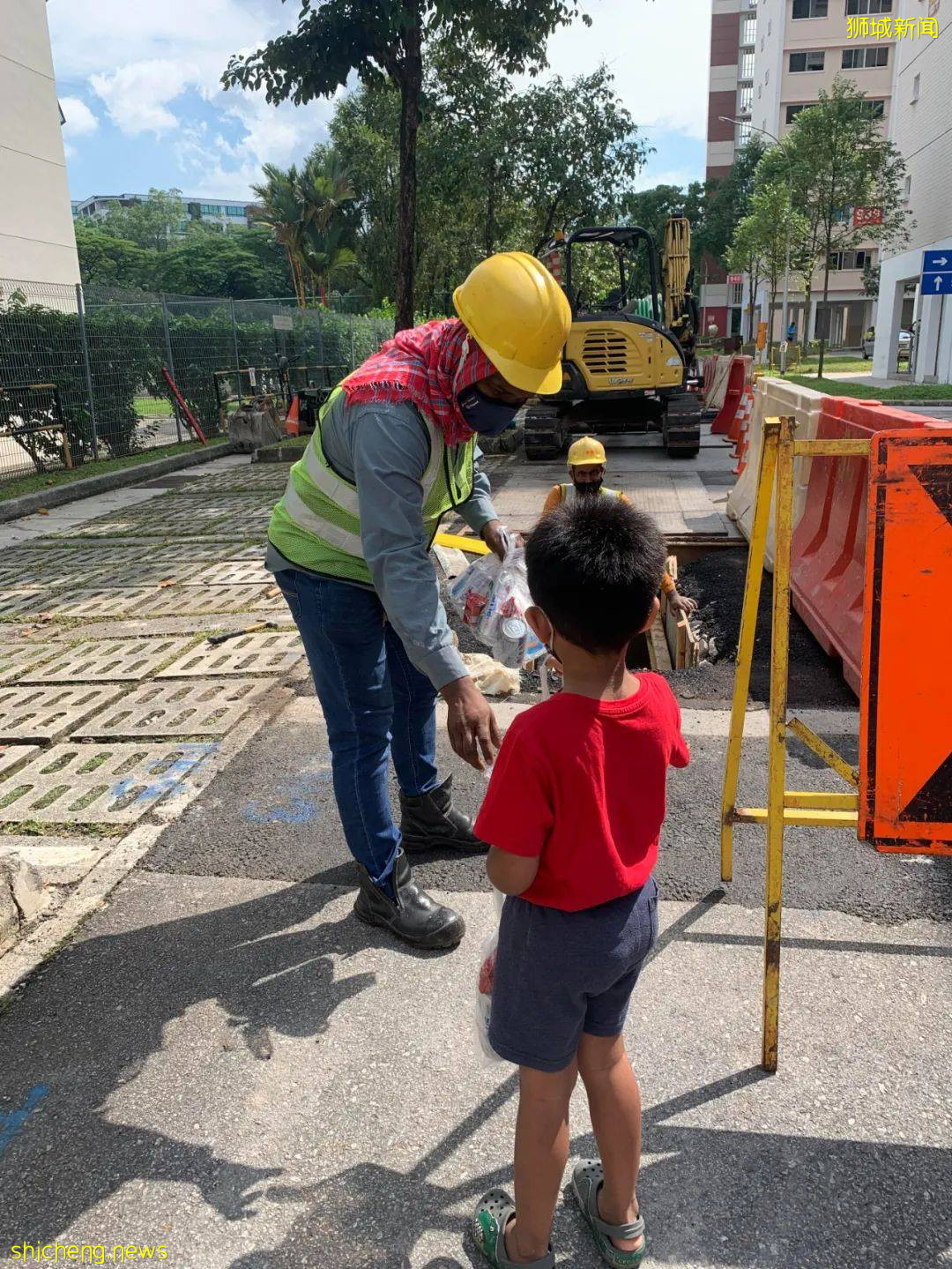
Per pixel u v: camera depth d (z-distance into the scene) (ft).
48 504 37.14
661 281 57.36
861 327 209.56
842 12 181.57
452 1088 7.19
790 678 14.92
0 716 15.02
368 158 87.40
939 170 83.87
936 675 6.70
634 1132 5.61
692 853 10.22
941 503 6.50
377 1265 5.85
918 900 9.29
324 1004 8.18
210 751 13.25
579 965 5.24
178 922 9.42
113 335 49.19
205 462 50.67
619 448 47.67
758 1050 7.45
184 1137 6.83
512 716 14.14
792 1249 5.85
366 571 8.41
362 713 8.77
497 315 7.01
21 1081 7.42
